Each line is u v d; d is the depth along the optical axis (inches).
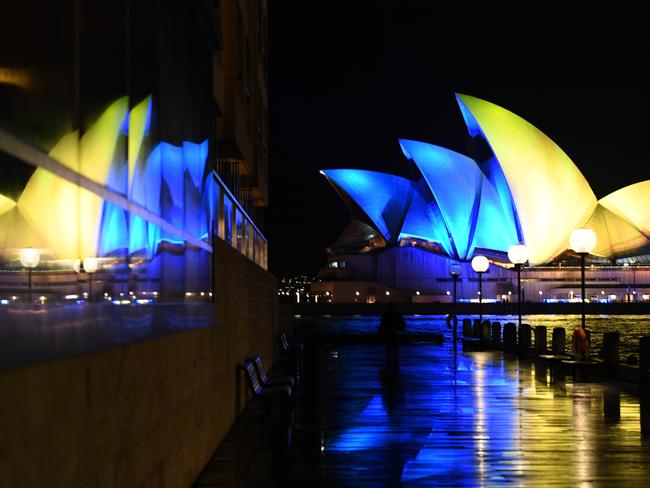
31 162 99.0
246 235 658.2
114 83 145.0
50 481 99.5
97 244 130.0
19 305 92.6
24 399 90.6
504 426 366.6
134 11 165.0
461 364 753.6
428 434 344.2
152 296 181.2
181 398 214.5
